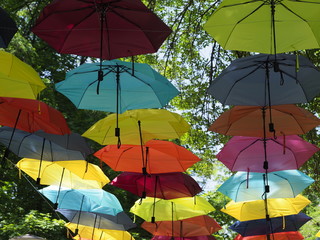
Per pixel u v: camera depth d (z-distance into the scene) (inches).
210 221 302.4
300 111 207.0
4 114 206.2
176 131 221.8
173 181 257.9
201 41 345.7
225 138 340.2
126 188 264.7
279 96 190.9
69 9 159.8
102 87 203.0
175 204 293.0
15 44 385.1
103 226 290.0
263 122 202.8
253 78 189.2
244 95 191.8
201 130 338.6
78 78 202.1
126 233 309.6
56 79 507.2
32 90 177.6
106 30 163.2
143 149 240.8
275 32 162.7
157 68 350.9
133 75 184.9
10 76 169.2
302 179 251.1
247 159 234.4
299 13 156.9
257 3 156.6
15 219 404.8
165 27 158.9
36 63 463.8
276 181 251.1
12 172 466.3
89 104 207.8
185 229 311.3
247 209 276.2
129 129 221.3
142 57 351.3
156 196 260.8
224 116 208.8
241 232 295.0
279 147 230.7
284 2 155.4
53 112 199.2
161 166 244.2
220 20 160.4
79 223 290.8
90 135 223.9
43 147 225.5
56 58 510.9
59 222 407.2
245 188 254.7
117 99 187.5
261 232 294.7
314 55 316.8
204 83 340.8
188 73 347.9
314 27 158.4
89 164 241.1
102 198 263.7
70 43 167.9
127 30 161.9
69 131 205.3
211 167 365.7
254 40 165.2
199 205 281.4
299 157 231.9
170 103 362.0
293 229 295.0
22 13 414.9
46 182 256.1
